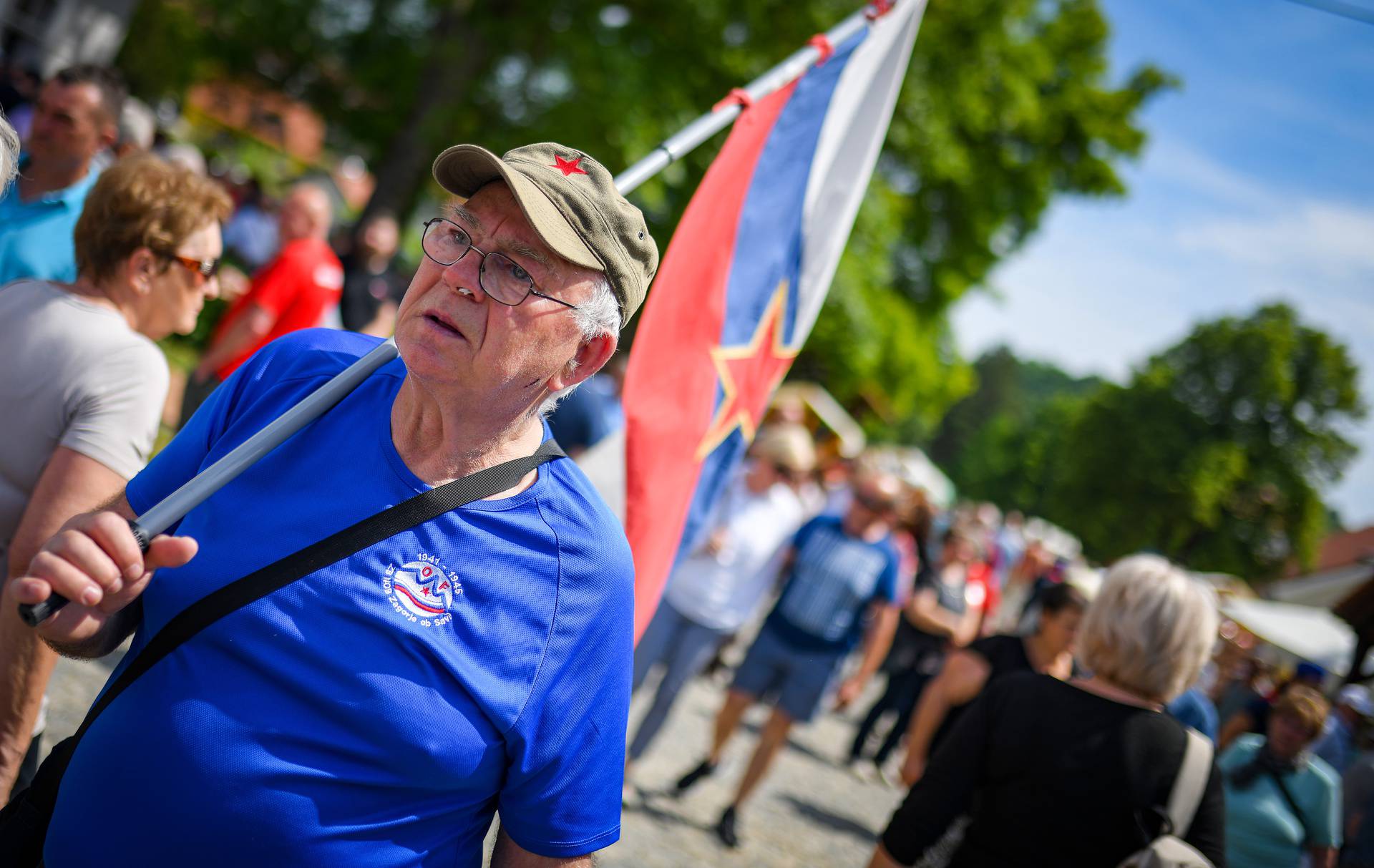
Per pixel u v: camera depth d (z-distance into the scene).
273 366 1.63
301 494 1.47
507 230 1.43
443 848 1.50
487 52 14.82
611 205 1.49
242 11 17.41
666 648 5.25
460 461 1.49
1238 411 48.75
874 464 12.86
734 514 5.23
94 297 2.06
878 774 7.76
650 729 5.19
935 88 17.50
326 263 4.42
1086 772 2.19
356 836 1.41
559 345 1.46
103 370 1.96
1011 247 23.42
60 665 4.10
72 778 1.44
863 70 2.93
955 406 113.31
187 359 9.91
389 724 1.40
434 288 1.44
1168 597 2.30
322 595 1.40
